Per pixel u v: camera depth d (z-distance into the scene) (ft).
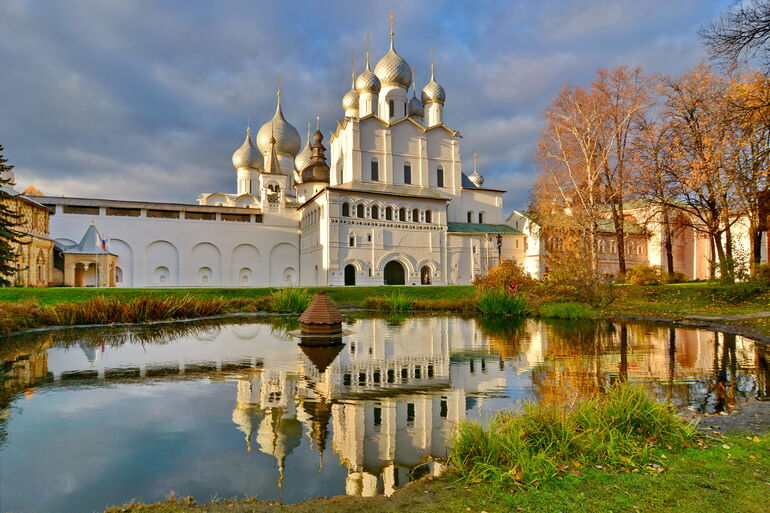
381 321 70.38
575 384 28.60
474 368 33.65
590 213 110.52
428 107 191.01
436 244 162.81
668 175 106.22
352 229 148.66
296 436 19.57
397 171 171.42
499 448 15.65
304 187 188.55
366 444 18.58
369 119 168.04
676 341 46.96
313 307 53.06
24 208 120.26
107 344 45.75
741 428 19.54
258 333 54.75
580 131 116.78
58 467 16.30
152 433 19.88
